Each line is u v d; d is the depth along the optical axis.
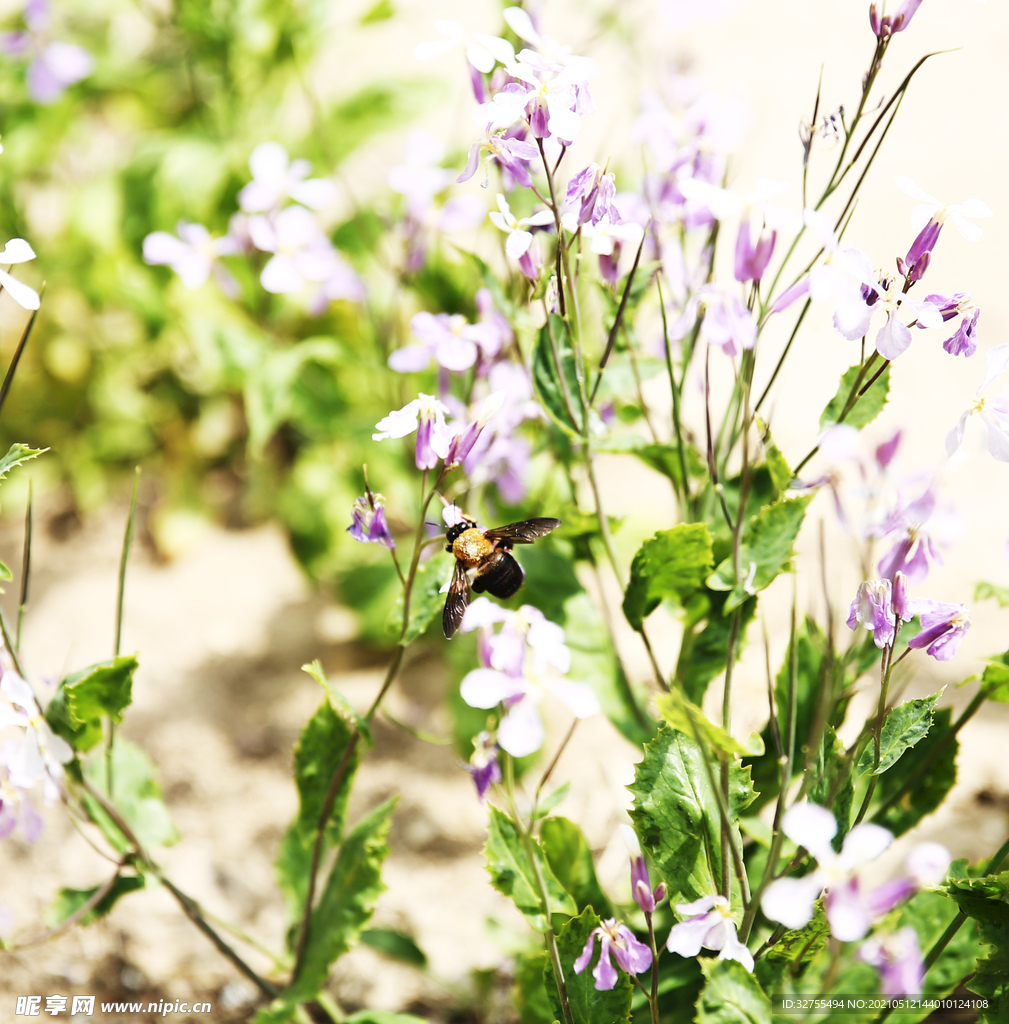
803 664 0.68
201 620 0.91
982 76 1.42
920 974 0.58
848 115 1.20
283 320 0.94
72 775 0.67
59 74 0.97
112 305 1.04
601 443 0.70
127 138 1.18
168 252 0.77
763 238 0.62
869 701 0.81
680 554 0.67
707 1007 0.61
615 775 0.82
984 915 0.64
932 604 0.62
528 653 0.65
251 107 0.97
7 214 1.00
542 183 0.67
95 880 0.81
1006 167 1.23
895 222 1.15
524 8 0.71
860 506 0.86
